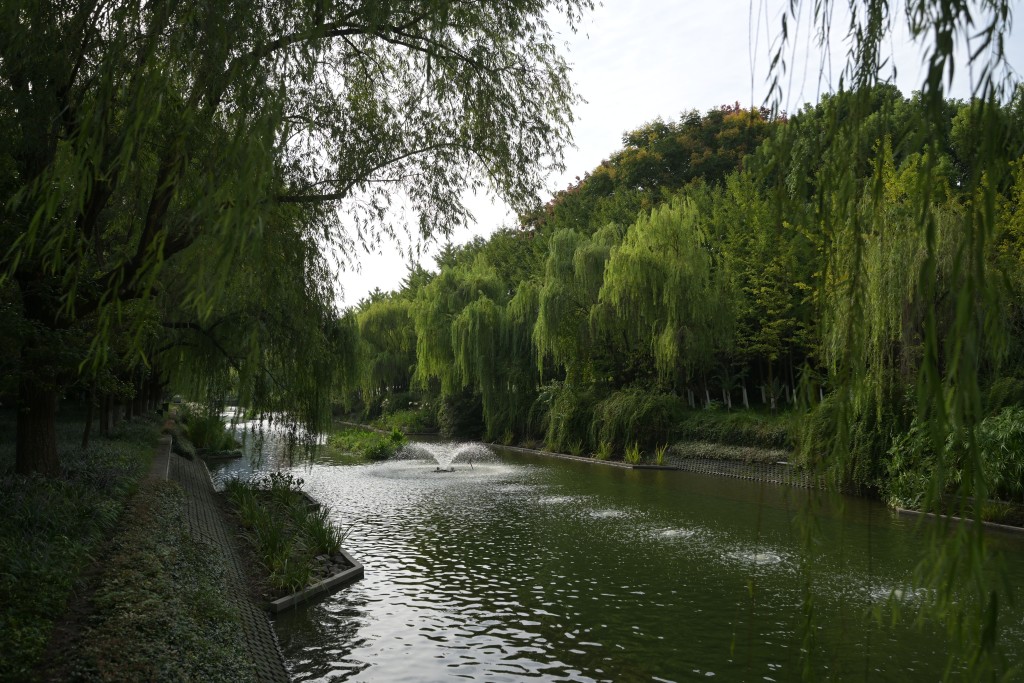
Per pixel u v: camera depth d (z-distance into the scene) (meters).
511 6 7.14
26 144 6.95
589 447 29.05
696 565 11.84
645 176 43.09
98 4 5.51
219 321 13.45
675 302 25.03
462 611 9.56
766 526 15.01
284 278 7.90
